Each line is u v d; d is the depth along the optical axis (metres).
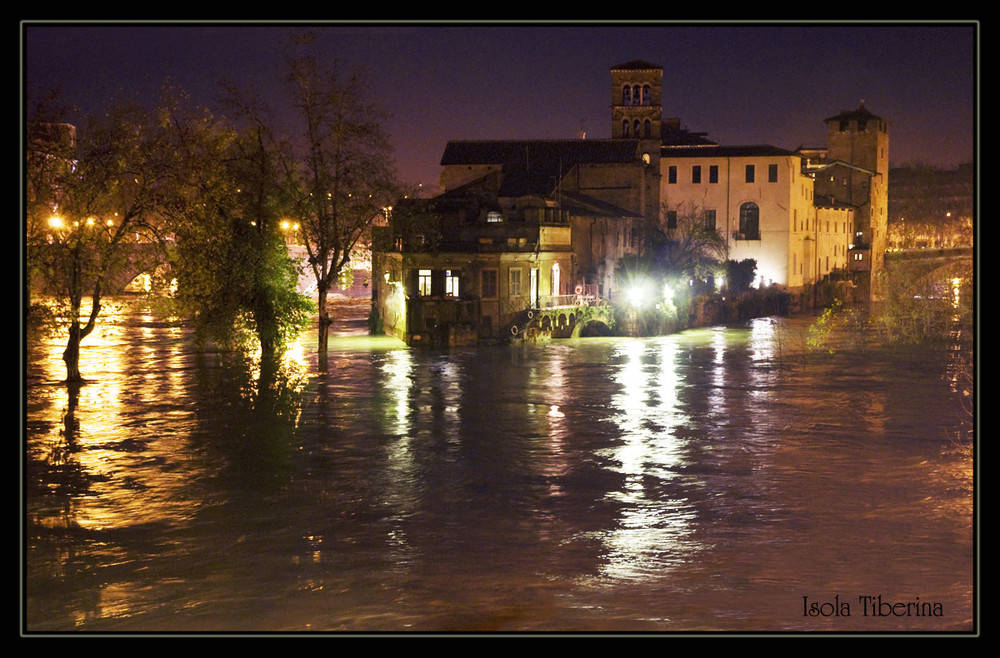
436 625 22.56
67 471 37.88
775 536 29.83
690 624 22.33
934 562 27.14
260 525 31.39
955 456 40.38
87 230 51.88
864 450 41.66
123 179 52.38
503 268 80.69
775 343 83.62
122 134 52.12
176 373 62.75
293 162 66.19
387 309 87.38
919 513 32.19
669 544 29.17
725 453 41.25
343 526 31.30
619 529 30.78
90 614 23.67
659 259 99.25
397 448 42.22
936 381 61.28
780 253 117.81
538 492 35.28
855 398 54.94
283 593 25.16
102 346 76.38
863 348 79.50
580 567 27.08
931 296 110.19
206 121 55.47
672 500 34.09
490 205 82.94
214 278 56.03
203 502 33.97
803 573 26.28
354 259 71.44
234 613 23.70
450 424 47.38
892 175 178.88
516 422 47.94
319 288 69.56
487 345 79.31
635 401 53.97
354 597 24.84
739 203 118.50
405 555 28.36
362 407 51.53
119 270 54.62
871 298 141.00
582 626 22.31
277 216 65.94
